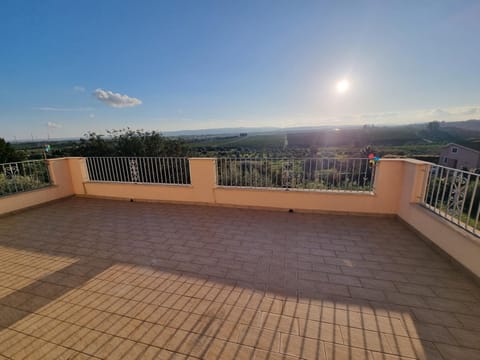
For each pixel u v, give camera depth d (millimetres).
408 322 1574
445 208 2643
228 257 2564
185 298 1884
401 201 3496
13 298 1930
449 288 1946
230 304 1795
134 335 1510
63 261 2559
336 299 1830
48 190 4973
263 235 3131
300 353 1347
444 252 2459
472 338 1433
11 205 4301
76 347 1426
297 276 2170
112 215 4152
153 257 2604
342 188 3939
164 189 4824
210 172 4418
